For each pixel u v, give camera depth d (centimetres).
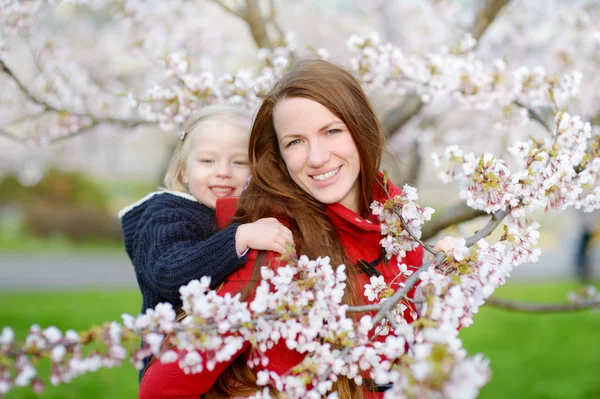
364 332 128
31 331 108
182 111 232
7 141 720
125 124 281
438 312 119
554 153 162
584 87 381
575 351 573
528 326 672
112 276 1052
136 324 115
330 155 160
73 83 336
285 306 126
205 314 118
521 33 425
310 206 168
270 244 154
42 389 106
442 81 246
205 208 201
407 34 491
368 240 168
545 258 1399
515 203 159
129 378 477
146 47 350
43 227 1547
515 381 486
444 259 143
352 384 154
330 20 559
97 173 1773
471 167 164
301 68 168
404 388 102
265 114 171
